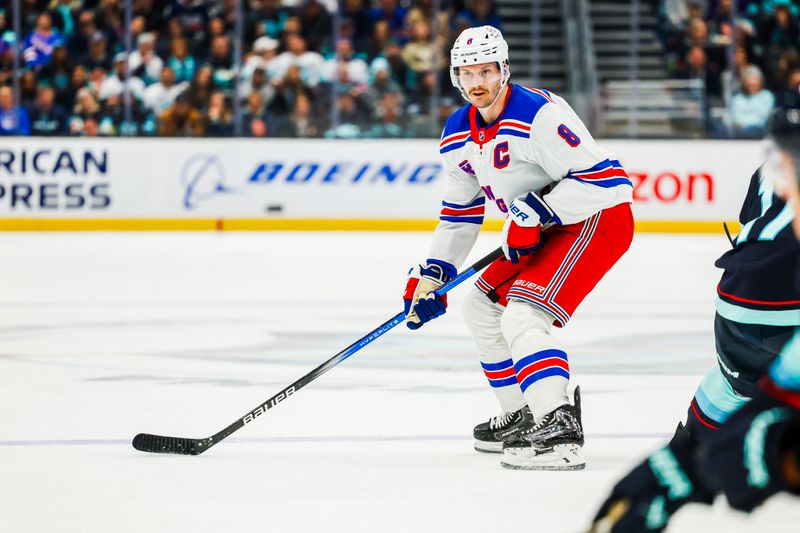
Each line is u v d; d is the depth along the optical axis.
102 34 38.91
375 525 8.97
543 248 10.90
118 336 19.31
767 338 7.62
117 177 36.28
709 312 22.38
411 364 16.73
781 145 5.41
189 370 16.27
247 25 39.97
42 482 10.28
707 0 41.94
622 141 36.03
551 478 10.49
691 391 14.73
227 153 36.44
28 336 19.34
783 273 7.51
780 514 9.16
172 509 9.40
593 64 41.06
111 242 33.97
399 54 39.66
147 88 38.53
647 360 17.17
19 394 14.52
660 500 5.41
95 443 11.89
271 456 11.35
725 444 5.15
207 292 24.69
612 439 12.12
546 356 10.55
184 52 39.00
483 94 10.54
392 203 36.59
